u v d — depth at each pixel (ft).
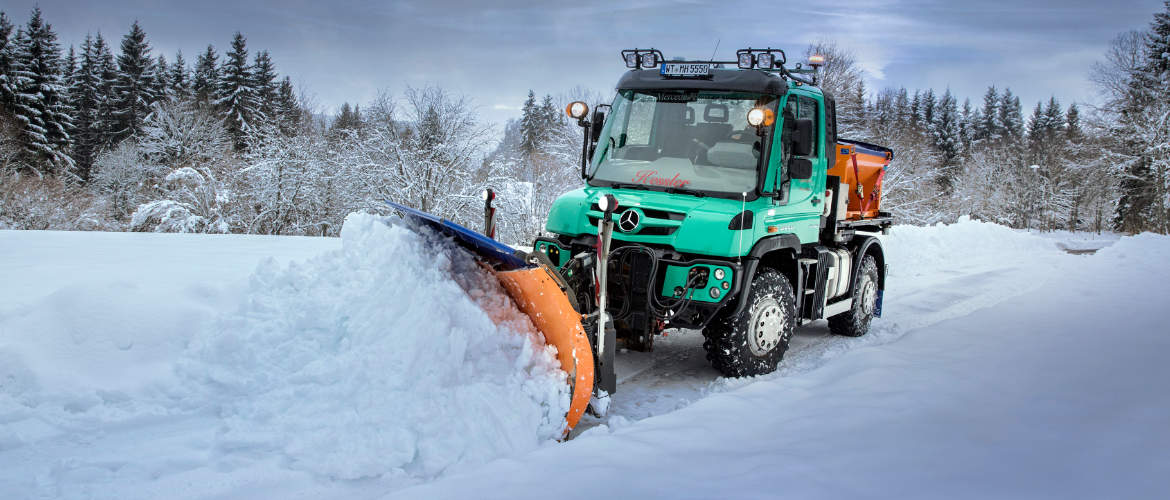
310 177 81.76
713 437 11.53
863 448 10.68
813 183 19.27
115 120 161.07
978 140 257.96
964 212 158.40
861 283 22.88
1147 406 12.46
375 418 11.12
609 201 13.52
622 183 17.66
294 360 13.12
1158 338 19.19
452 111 79.71
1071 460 9.99
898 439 11.04
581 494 9.12
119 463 10.25
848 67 92.84
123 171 113.60
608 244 13.65
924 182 117.29
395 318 13.07
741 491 9.12
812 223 19.39
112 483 9.64
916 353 17.40
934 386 14.10
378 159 79.51
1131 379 14.49
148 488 9.47
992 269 39.09
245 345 13.46
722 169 17.12
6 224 75.66
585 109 18.76
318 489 9.86
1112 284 31.65
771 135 16.75
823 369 16.42
